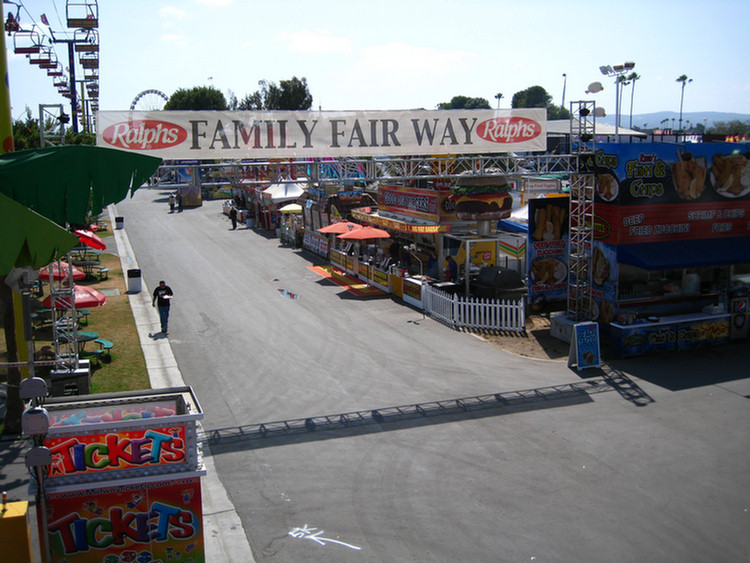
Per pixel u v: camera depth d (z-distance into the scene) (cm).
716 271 1950
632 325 1719
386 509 991
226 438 1253
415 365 1666
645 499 1012
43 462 687
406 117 1669
